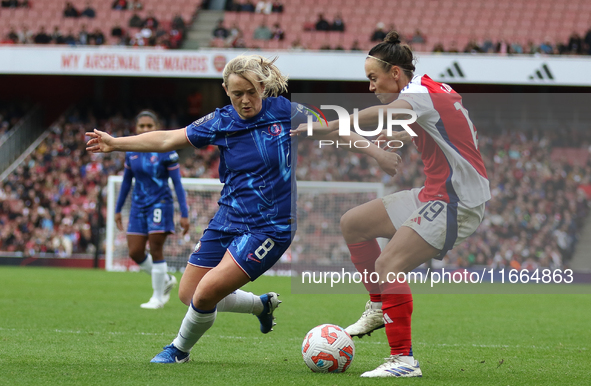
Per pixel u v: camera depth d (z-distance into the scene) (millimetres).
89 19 31766
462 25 31547
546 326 9055
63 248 23734
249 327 8141
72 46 26734
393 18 32000
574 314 10680
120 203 9719
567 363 5887
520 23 31344
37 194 27219
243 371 5035
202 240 5359
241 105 4945
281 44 30531
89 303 10633
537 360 6051
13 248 25078
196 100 32375
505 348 6898
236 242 5059
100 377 4652
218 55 26422
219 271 4992
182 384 4441
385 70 5047
